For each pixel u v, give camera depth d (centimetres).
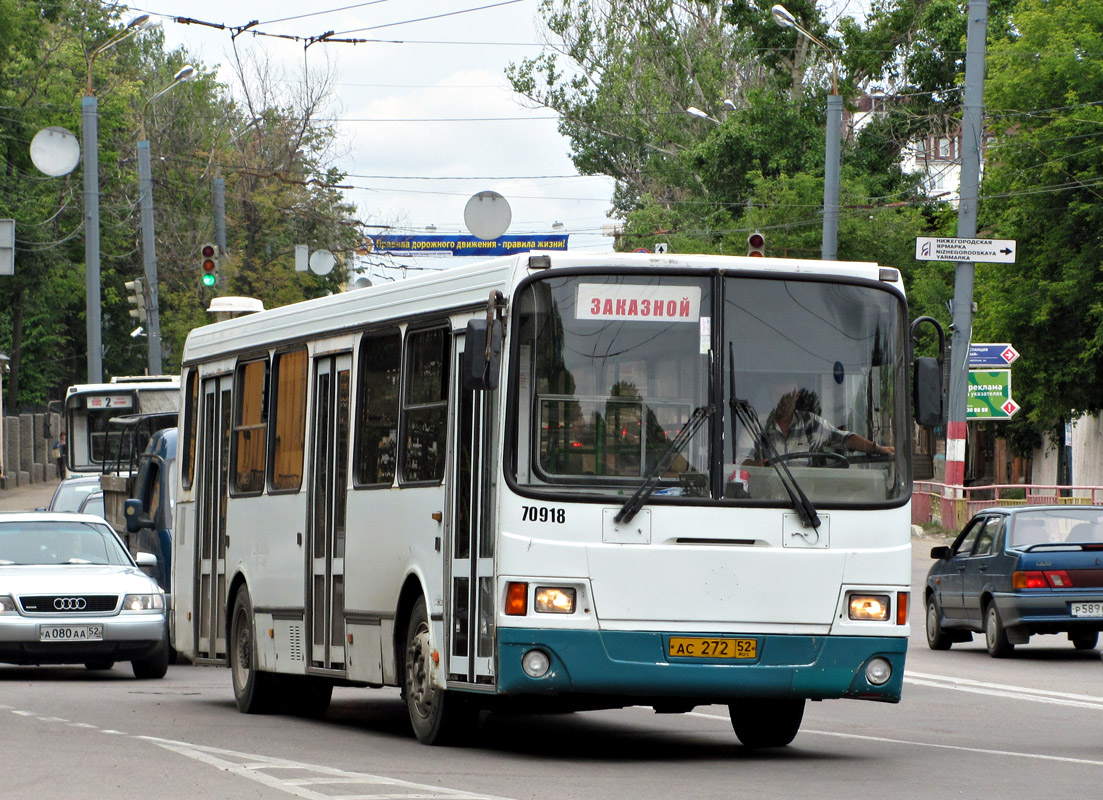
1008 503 5850
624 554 1579
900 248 7531
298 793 1336
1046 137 6153
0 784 1407
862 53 8319
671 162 10762
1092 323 6334
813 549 1614
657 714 2269
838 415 1644
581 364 1606
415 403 1814
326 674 2014
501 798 1327
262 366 2280
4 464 9638
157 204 11406
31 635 2611
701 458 1606
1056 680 2700
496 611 1581
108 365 12938
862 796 1398
